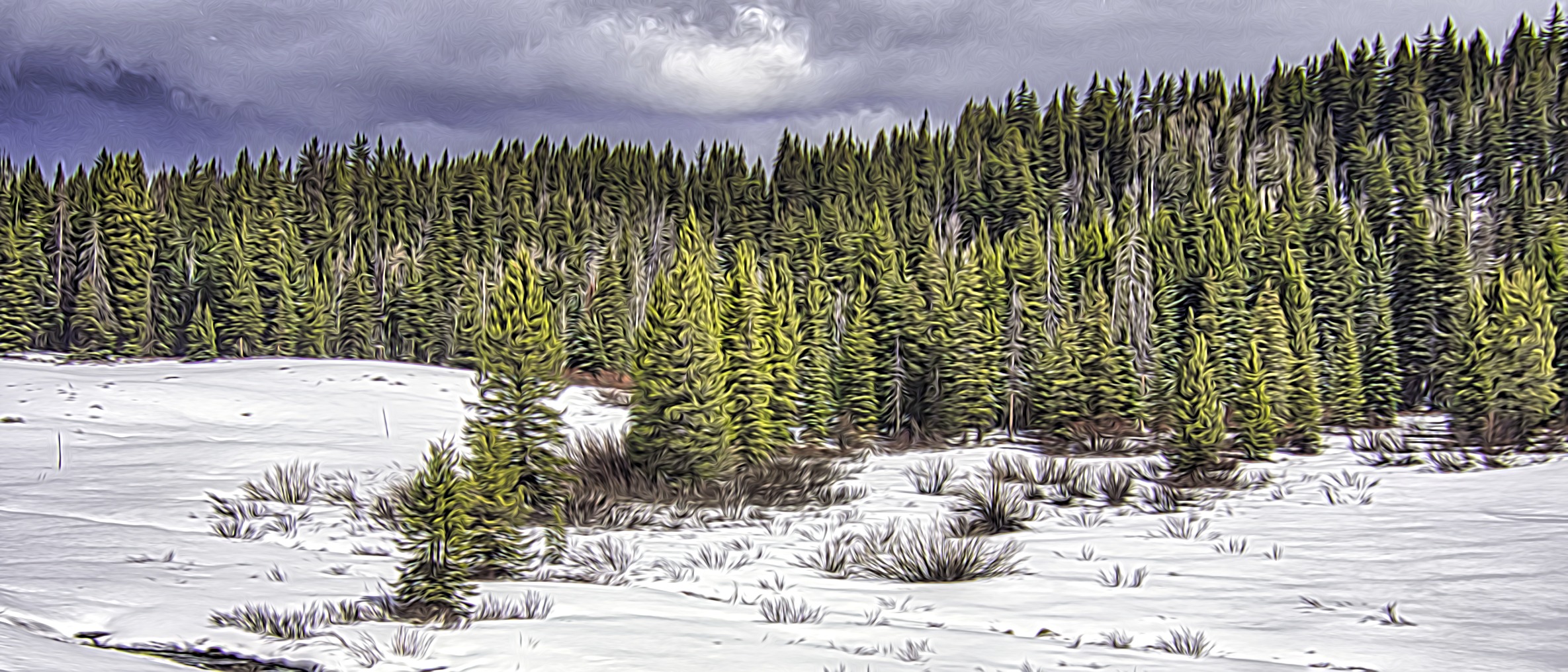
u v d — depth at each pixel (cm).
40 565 1543
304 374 4469
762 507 2355
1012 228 7731
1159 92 8256
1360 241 4778
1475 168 6538
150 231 6838
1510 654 1178
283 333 6562
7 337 6538
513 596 1450
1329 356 3781
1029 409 3744
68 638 1190
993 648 1202
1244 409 2953
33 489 2289
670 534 2045
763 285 3666
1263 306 3450
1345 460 2891
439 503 1415
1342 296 4488
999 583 1600
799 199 8175
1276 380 3247
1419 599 1439
